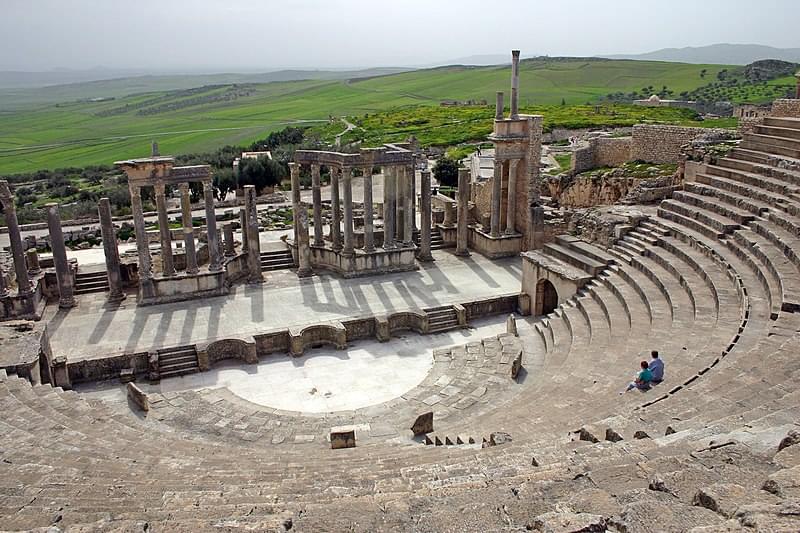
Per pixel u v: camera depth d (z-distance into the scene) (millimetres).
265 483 12625
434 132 119875
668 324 24672
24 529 9586
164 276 35688
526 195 43031
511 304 35906
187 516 9734
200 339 30719
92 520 9828
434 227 48375
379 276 40188
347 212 38844
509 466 11117
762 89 159750
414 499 8898
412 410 24172
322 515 8695
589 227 37156
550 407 18984
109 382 28391
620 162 50750
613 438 12883
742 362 16922
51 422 18609
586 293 31594
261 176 82000
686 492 8047
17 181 115000
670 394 16938
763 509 6770
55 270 35906
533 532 7238
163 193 35094
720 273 26750
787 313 20281
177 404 25375
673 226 32656
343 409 25469
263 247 44438
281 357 30625
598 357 23672
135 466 14938
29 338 25641
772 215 28203
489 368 27422
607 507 7789
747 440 9719
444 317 34031
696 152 38688
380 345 31875
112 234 35250
